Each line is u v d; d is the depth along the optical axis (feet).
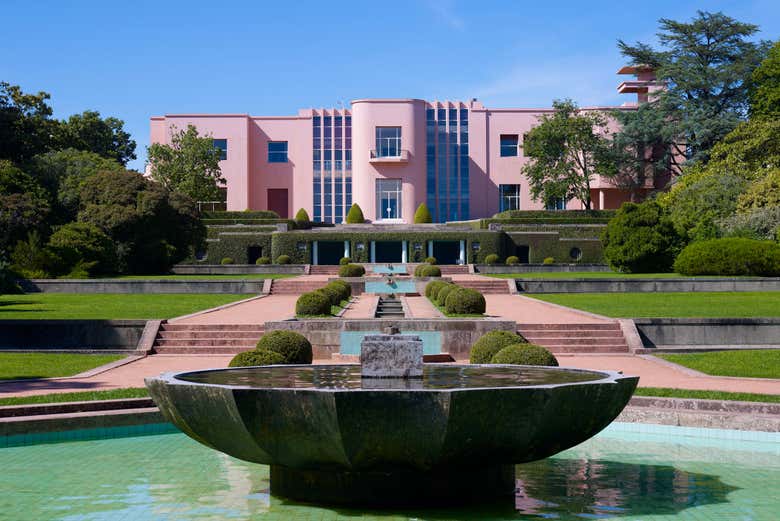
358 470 25.12
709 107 205.57
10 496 28.30
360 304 102.78
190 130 214.90
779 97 175.32
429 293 110.11
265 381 30.99
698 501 27.43
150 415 41.68
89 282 118.52
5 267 111.75
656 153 237.04
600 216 206.39
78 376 54.24
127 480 30.68
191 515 25.66
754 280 114.83
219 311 90.27
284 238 186.50
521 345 43.93
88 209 152.66
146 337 72.28
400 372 29.55
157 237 155.63
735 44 213.05
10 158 183.73
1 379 52.65
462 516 25.32
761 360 60.13
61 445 37.88
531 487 29.25
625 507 26.61
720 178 154.92
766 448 36.68
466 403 23.36
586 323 74.69
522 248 195.31
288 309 93.40
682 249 142.72
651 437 39.68
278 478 27.91
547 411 24.54
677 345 74.38
